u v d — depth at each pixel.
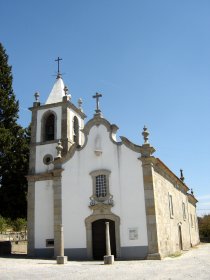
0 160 29.31
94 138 23.91
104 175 22.98
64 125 27.06
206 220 56.19
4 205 29.83
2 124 30.66
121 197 22.11
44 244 24.36
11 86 32.88
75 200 23.33
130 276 12.56
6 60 33.19
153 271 14.07
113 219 21.92
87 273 13.87
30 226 25.08
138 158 22.23
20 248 31.66
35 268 16.06
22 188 30.06
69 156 24.31
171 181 28.95
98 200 22.64
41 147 27.09
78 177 23.66
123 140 22.95
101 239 22.28
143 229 21.11
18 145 30.94
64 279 12.07
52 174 25.52
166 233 23.69
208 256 21.95
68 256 22.52
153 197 21.36
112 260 18.20
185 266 15.81
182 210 33.41
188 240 34.47
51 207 25.02
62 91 29.08
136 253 20.89
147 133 22.66
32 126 27.97
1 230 38.69
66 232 23.02
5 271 14.81
